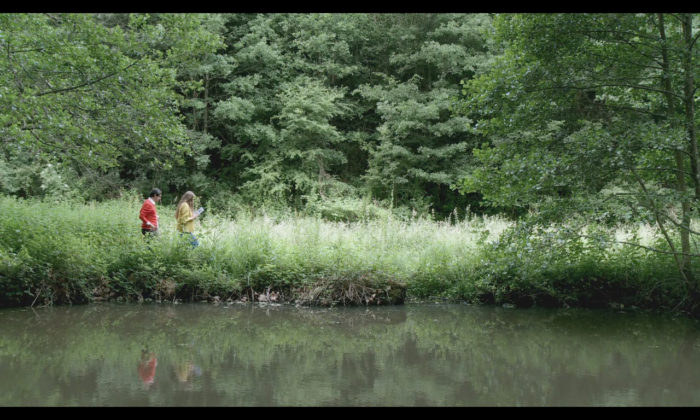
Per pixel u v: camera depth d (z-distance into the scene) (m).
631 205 6.64
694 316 7.42
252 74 24.84
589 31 7.11
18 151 8.71
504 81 7.35
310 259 8.44
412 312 7.52
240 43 23.41
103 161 9.46
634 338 5.87
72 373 4.16
